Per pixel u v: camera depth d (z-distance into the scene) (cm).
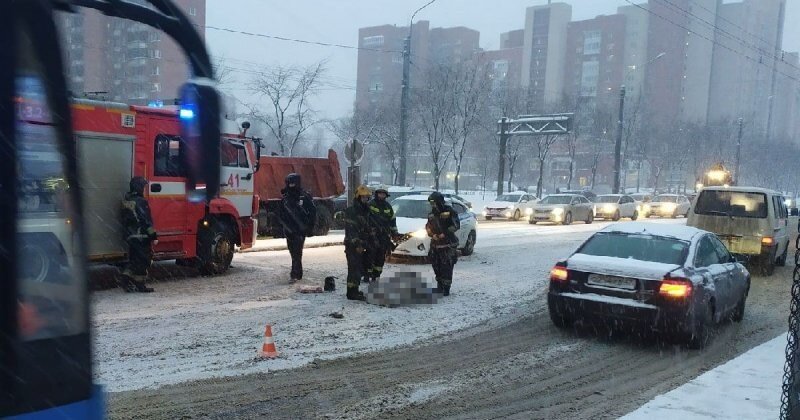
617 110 6100
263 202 1783
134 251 938
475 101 4209
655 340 809
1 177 190
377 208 1024
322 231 1977
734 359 696
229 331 750
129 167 961
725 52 8294
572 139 5556
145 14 220
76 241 216
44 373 206
